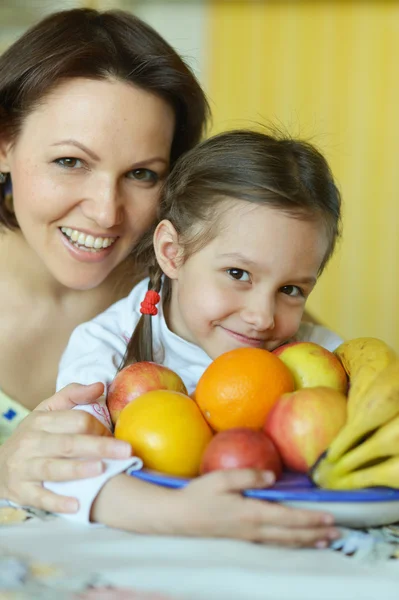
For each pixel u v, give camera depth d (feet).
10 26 11.00
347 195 12.18
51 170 4.01
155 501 2.51
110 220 3.97
